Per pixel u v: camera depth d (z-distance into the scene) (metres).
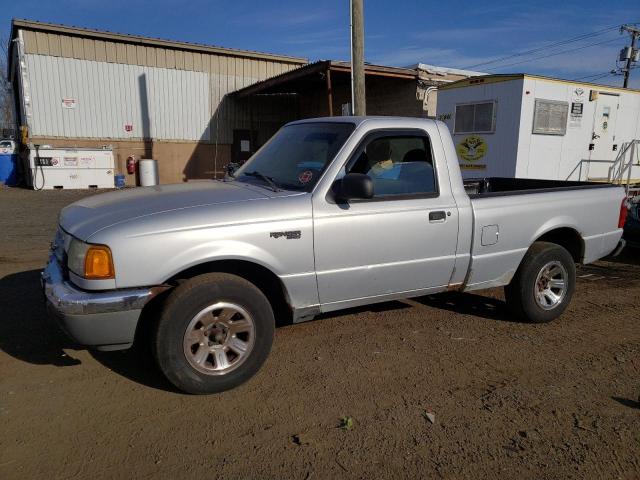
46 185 18.27
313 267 3.79
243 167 4.70
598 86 12.48
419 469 2.81
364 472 2.78
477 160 12.38
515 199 4.71
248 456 2.89
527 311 4.94
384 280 4.12
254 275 3.92
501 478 2.75
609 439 3.12
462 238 4.41
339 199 3.85
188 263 3.35
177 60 21.20
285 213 3.64
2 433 3.03
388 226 4.02
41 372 3.77
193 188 4.08
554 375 3.96
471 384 3.78
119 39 19.75
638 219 8.01
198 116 22.08
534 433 3.16
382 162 4.14
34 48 18.55
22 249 7.83
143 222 3.31
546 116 11.66
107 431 3.09
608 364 4.18
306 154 4.20
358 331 4.74
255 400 3.49
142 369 3.86
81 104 19.64
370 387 3.70
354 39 9.79
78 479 2.67
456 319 5.13
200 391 3.48
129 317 3.27
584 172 12.77
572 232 5.26
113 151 20.00
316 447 2.98
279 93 23.31
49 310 3.35
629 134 13.62
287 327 4.80
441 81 17.16
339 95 20.92
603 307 5.66
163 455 2.88
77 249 3.30
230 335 3.54
